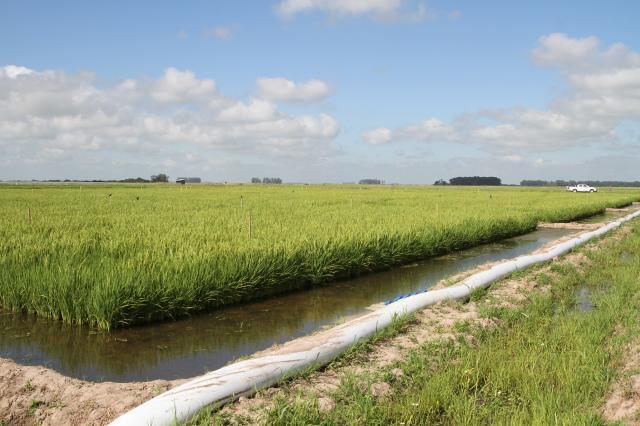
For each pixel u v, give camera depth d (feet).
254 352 22.89
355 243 39.32
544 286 32.94
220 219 57.06
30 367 19.07
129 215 62.95
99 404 16.05
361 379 16.72
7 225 49.39
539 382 16.53
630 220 86.79
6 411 15.90
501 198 137.39
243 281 29.84
